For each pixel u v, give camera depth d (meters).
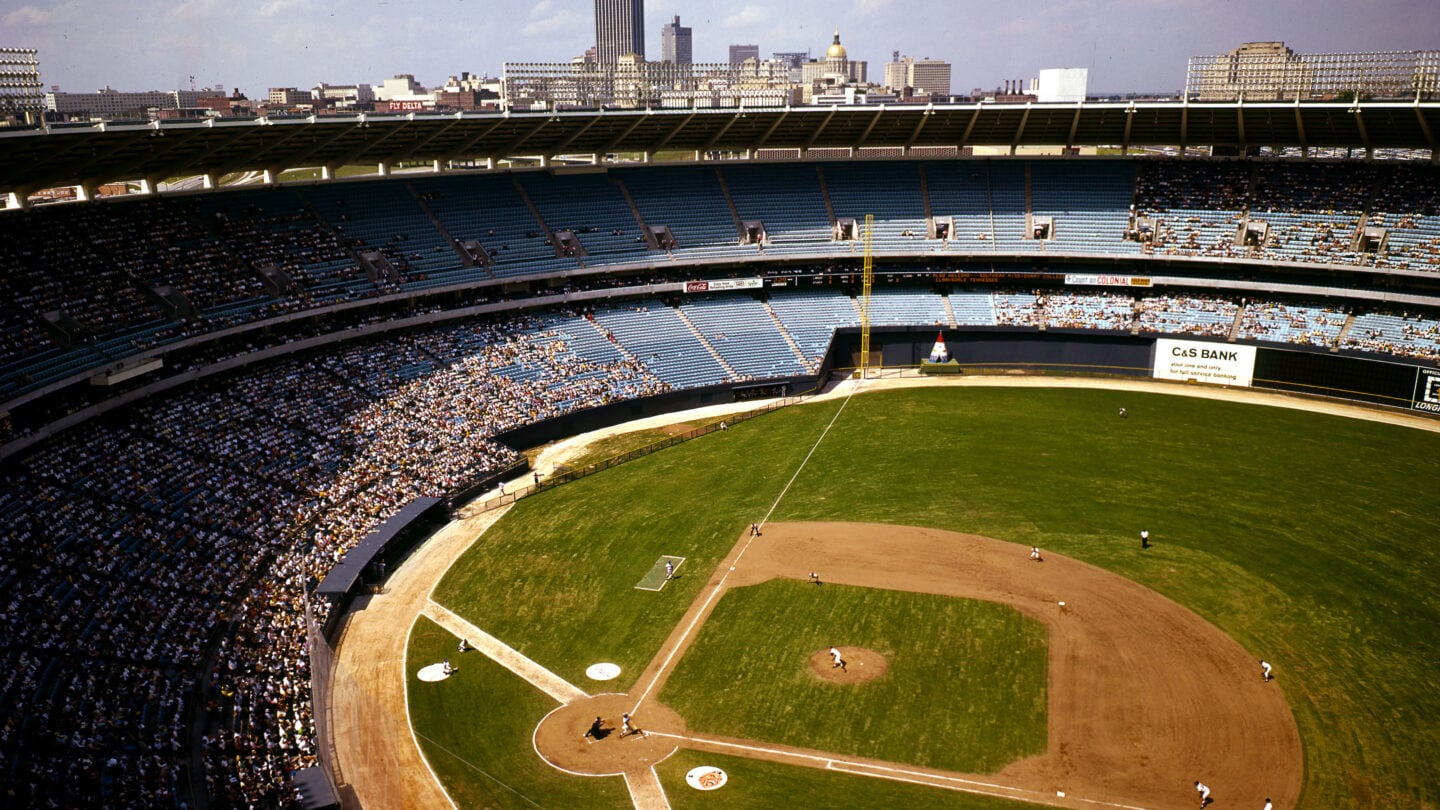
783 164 110.88
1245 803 37.88
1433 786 38.41
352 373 77.38
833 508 66.38
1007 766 40.53
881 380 97.12
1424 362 82.88
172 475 59.03
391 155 90.06
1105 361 96.75
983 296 102.38
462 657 50.06
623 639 51.31
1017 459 74.19
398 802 36.91
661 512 66.81
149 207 76.19
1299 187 99.88
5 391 55.78
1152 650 48.34
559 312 94.31
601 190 103.88
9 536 48.59
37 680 40.28
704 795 39.50
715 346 95.38
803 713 44.53
